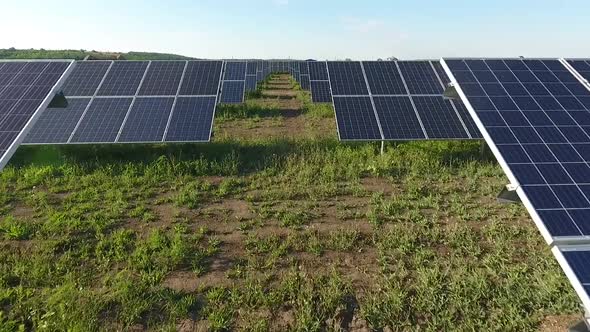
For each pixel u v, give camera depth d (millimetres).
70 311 7582
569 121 9773
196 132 15180
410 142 17094
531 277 8727
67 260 9148
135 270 8875
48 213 11273
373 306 7789
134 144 16188
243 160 15195
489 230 10555
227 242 10078
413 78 18844
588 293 5695
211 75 17953
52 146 15688
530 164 8320
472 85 11289
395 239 10070
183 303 7859
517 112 10094
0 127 10469
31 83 12320
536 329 7383
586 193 7566
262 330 7301
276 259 9367
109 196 12344
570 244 6570
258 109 25422
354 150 16141
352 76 18781
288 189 12836
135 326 7414
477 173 14102
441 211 11688
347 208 11891
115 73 18156
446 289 8336
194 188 13047
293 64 41969
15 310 7613
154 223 10969
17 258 9172
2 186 12930
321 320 7570
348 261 9367
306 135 19297
